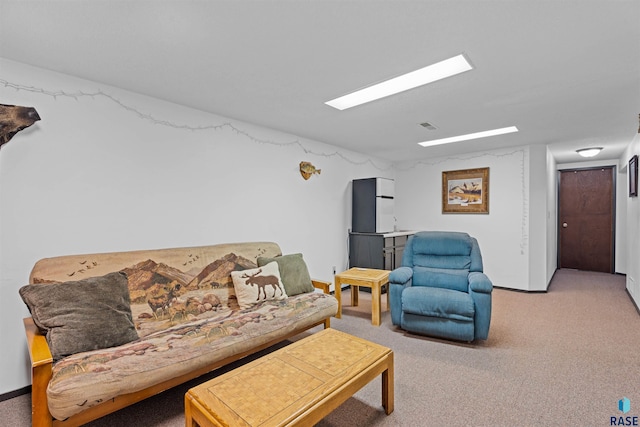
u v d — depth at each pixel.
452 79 2.41
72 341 1.75
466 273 3.20
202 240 3.12
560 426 1.75
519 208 4.81
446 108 3.06
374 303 3.33
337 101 2.91
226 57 2.08
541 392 2.08
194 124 3.06
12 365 2.11
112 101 2.54
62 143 2.31
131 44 1.92
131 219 2.64
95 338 1.82
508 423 1.78
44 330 1.78
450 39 1.86
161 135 2.83
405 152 5.24
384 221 4.81
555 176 6.19
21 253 2.15
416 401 2.00
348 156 5.00
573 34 1.79
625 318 3.51
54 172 2.27
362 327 3.28
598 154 5.51
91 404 1.53
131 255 2.46
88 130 2.43
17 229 2.13
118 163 2.57
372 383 2.23
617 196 5.96
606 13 1.60
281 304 2.69
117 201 2.57
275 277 2.93
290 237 4.03
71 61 2.13
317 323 2.82
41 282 2.03
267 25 1.72
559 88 2.56
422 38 1.85
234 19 1.66
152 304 2.37
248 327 2.25
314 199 4.38
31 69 2.18
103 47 1.95
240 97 2.79
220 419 1.31
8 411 1.95
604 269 6.14
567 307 3.94
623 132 3.94
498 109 3.08
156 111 2.80
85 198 2.41
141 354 1.77
